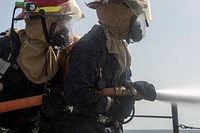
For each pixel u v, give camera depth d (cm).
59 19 302
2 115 288
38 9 296
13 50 288
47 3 301
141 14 294
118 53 286
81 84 265
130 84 288
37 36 293
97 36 281
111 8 290
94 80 275
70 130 280
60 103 276
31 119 292
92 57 271
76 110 281
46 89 279
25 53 290
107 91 280
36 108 289
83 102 265
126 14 291
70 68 271
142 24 299
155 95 294
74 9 314
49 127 288
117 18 289
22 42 295
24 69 288
